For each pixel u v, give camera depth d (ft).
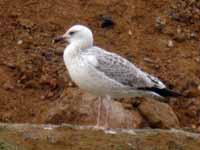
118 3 72.23
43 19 70.08
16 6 70.69
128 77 51.06
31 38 68.54
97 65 50.31
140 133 50.67
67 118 57.88
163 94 52.11
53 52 67.67
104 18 70.54
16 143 47.91
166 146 49.65
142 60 67.62
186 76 66.95
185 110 64.49
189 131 59.72
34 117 61.77
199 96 65.87
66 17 70.44
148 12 72.18
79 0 71.97
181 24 71.87
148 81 51.70
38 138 48.62
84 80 50.60
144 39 69.77
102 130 50.19
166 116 59.57
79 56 50.57
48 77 65.36
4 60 66.44
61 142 48.49
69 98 58.85
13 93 63.93
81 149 48.16
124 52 67.97
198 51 69.97
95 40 68.59
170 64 67.87
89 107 57.67
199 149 50.08
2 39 68.23
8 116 61.77
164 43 69.87
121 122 57.36
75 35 51.16
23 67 65.92
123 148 48.60
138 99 60.34
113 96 51.90
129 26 70.59
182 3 73.36
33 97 63.82
